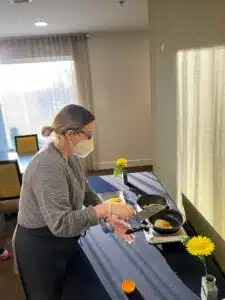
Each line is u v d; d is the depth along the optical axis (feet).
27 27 10.16
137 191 5.80
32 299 3.81
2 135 13.56
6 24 9.32
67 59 12.76
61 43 12.48
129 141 14.37
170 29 5.85
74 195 3.70
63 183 3.32
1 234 9.17
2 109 13.25
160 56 6.81
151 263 3.75
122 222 4.13
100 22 10.24
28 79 12.96
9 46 12.33
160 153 7.65
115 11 8.61
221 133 3.75
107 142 14.25
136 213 4.21
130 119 14.07
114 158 14.52
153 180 6.42
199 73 4.43
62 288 3.48
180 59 5.39
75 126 3.38
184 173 5.62
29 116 13.46
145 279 3.47
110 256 3.91
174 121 6.11
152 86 7.96
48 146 3.54
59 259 3.76
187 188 5.47
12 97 13.14
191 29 4.67
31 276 3.78
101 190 5.92
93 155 14.12
